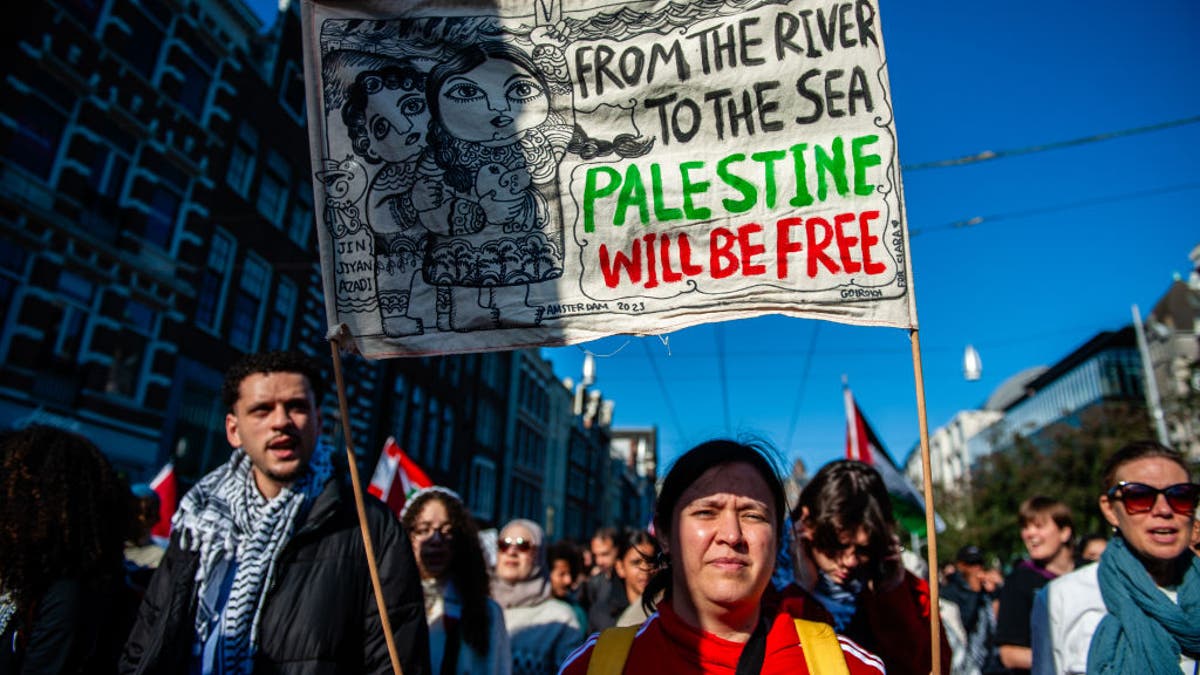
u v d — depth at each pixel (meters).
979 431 54.66
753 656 1.63
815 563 2.57
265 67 17.22
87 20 12.96
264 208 16.86
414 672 2.27
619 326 2.04
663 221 2.07
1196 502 2.39
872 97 2.04
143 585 2.85
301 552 2.32
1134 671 2.32
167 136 14.26
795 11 2.11
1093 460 20.56
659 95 2.14
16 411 11.48
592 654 1.75
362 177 2.20
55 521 2.19
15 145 11.73
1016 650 3.51
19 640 2.10
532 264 2.11
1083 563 4.99
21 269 11.82
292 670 2.17
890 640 2.45
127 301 13.43
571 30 2.21
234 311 15.73
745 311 1.98
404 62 2.25
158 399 13.80
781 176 2.04
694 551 1.66
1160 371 32.94
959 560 6.20
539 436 34.81
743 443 1.87
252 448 2.39
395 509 6.28
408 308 2.12
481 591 3.44
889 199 1.97
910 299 1.91
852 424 6.04
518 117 2.19
